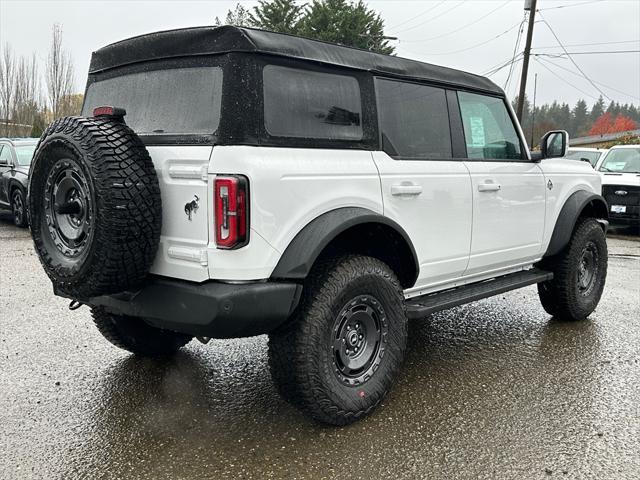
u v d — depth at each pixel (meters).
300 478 2.84
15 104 33.44
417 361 4.44
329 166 3.25
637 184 11.99
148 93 3.36
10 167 11.50
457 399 3.76
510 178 4.62
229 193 2.81
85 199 2.95
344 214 3.25
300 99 3.22
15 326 5.15
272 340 3.19
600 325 5.43
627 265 8.65
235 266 2.88
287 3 34.81
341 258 3.34
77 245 3.08
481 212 4.35
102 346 4.68
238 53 2.98
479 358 4.52
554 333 5.17
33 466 2.92
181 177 2.97
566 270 5.29
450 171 4.07
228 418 3.47
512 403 3.70
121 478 2.83
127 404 3.64
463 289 4.44
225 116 2.93
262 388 3.91
